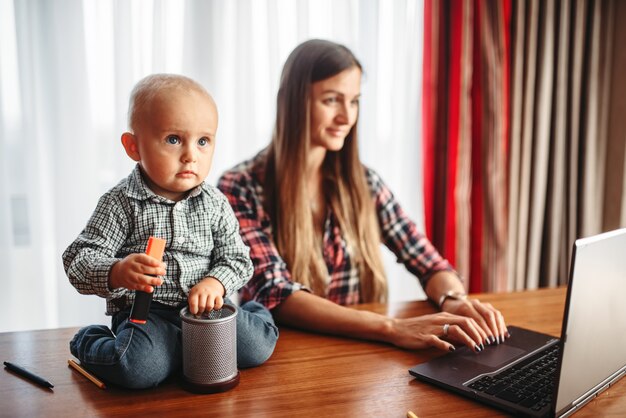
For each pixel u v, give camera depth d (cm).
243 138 179
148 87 83
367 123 192
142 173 88
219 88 175
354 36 185
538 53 198
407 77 194
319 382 85
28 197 161
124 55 163
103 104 166
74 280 81
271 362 93
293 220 132
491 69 188
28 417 73
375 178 153
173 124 81
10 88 157
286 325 114
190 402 78
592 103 203
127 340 80
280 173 134
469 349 97
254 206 134
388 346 102
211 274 88
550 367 90
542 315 120
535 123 201
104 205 86
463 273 193
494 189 193
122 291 82
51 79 161
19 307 165
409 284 204
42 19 159
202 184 93
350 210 144
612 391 83
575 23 197
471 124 192
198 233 90
